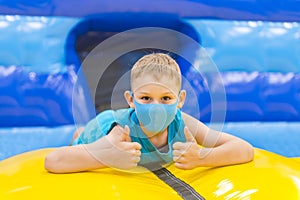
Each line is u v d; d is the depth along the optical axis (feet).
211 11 10.80
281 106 9.73
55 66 9.46
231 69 10.04
